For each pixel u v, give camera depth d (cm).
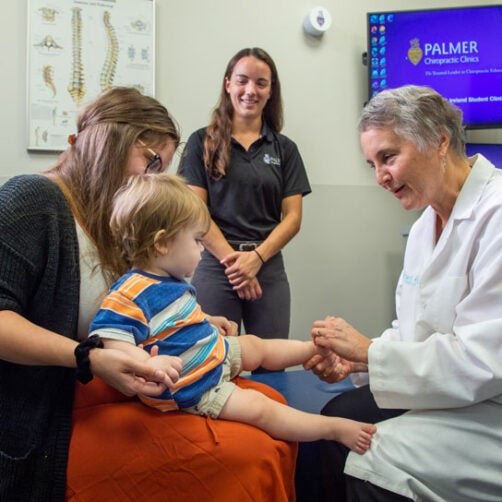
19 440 75
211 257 175
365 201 251
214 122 182
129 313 82
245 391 91
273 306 177
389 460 86
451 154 97
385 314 256
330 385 144
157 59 217
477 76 231
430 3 256
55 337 74
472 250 92
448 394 84
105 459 77
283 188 188
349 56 246
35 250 77
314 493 107
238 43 228
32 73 198
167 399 85
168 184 94
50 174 93
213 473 77
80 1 202
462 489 83
